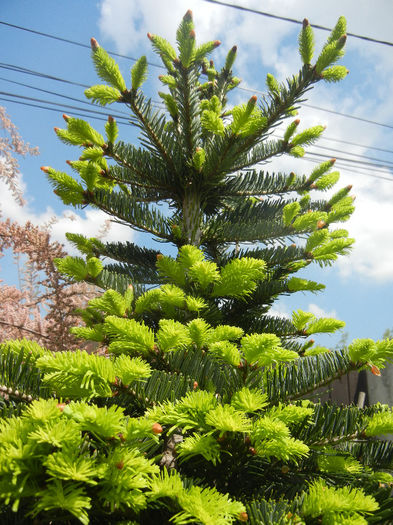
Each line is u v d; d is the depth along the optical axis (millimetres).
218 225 706
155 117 643
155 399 386
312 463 412
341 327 470
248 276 498
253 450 342
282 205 786
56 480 232
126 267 721
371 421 389
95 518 323
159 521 343
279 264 698
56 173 610
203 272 486
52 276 739
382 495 390
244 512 271
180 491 268
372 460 439
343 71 587
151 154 687
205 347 443
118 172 719
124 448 272
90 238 703
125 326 384
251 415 384
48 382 330
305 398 439
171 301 480
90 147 650
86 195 628
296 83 596
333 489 299
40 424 249
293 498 393
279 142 701
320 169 756
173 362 421
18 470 222
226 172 681
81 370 305
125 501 258
